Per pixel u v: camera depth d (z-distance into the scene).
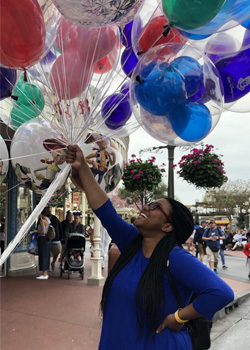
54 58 1.97
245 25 1.79
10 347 4.07
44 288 7.29
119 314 1.63
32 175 2.58
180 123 1.89
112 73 2.10
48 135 2.50
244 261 16.31
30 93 2.35
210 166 5.43
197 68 1.82
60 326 4.88
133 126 2.58
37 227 8.45
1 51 1.52
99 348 1.66
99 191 2.01
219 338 5.08
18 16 1.41
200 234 11.53
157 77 1.77
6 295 6.60
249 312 6.56
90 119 2.02
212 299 1.47
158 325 1.54
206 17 1.47
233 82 2.04
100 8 1.42
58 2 1.43
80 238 8.44
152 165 5.83
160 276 1.59
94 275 7.91
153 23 1.96
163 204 1.76
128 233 1.99
